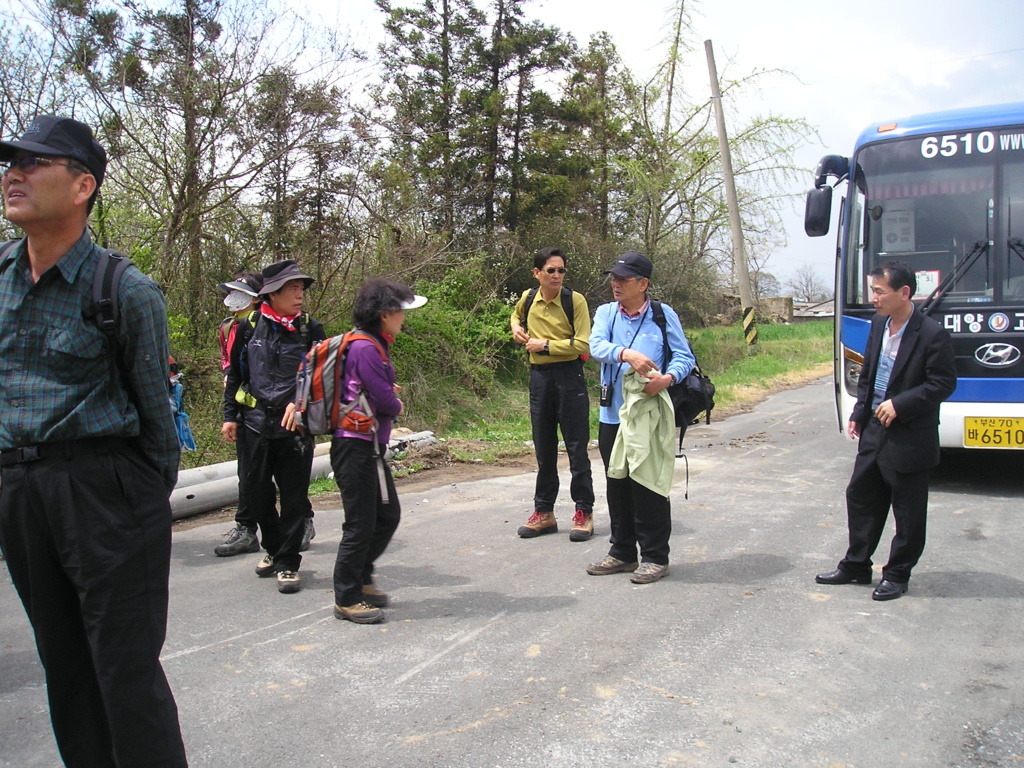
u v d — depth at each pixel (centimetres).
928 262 761
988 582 504
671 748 320
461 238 1766
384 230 1289
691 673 385
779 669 388
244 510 596
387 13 1888
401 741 328
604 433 542
